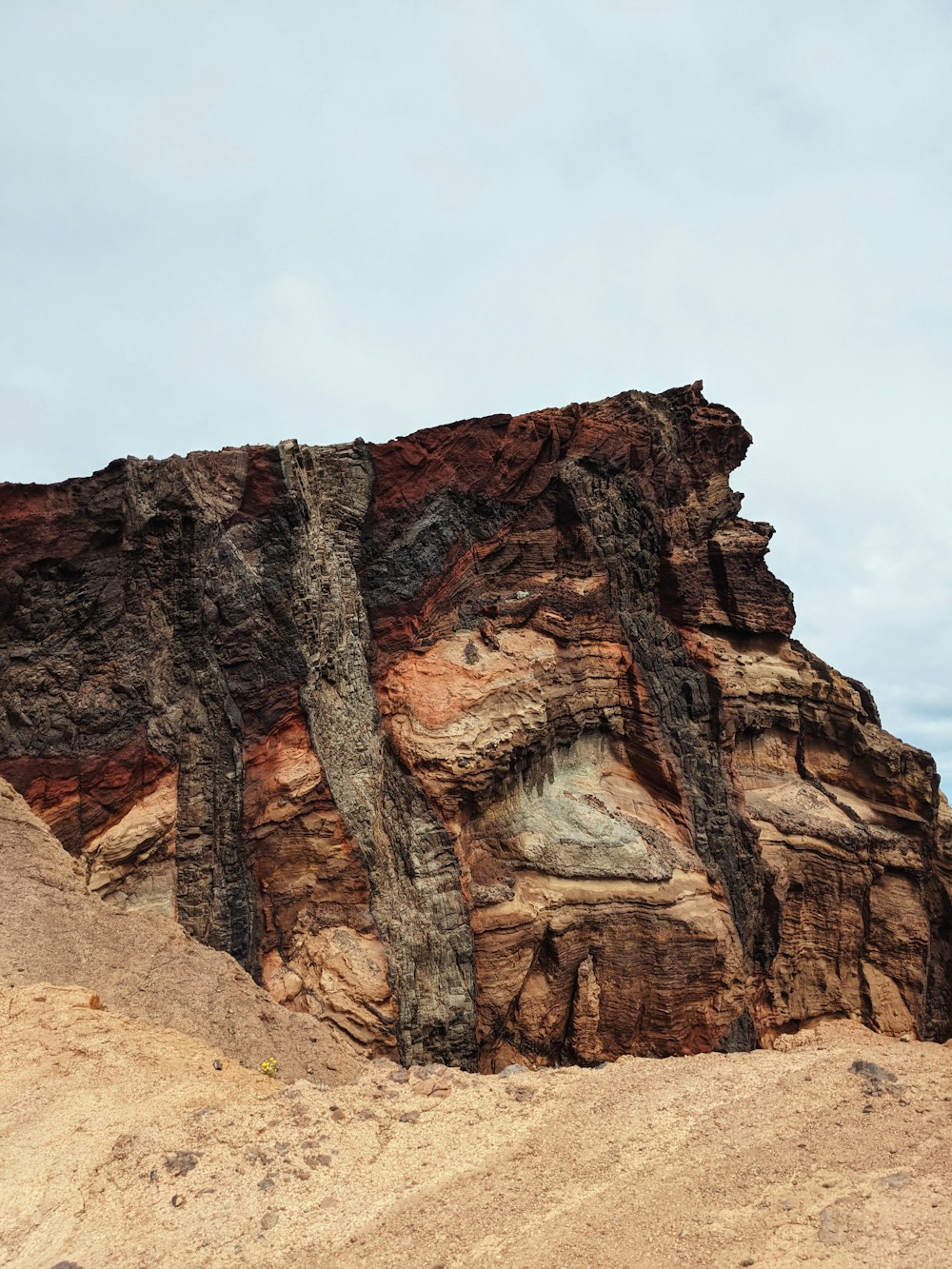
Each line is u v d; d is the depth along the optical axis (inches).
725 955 942.4
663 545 1224.8
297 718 895.1
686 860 994.1
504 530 1077.8
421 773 925.2
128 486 871.1
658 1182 340.2
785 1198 323.0
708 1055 470.9
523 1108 411.2
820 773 1376.7
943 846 1368.1
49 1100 410.3
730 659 1272.1
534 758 992.2
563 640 1066.1
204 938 807.7
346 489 1007.0
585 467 1131.3
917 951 1249.4
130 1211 335.9
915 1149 345.1
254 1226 326.3
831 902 1224.8
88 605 853.2
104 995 583.5
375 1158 371.9
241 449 946.1
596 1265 295.3
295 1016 696.4
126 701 842.8
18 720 809.5
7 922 615.8
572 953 903.7
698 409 1280.8
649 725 1081.4
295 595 920.3
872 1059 439.2
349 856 871.1
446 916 874.1
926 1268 273.4
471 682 969.5
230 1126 391.5
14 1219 329.1
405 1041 811.4
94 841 797.2
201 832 842.2
